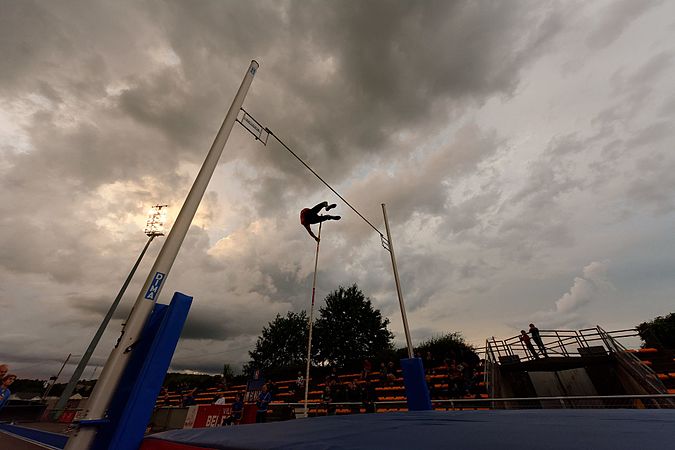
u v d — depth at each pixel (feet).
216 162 12.57
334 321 110.63
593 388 37.24
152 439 7.52
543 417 8.94
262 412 31.30
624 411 10.41
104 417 7.82
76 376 47.50
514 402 37.47
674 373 35.73
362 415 11.82
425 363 59.06
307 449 5.29
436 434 6.27
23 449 22.57
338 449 5.16
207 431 7.84
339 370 82.64
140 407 7.87
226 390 86.99
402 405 46.98
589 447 4.60
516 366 42.83
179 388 101.35
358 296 116.37
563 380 39.32
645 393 32.63
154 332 9.73
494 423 7.64
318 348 109.70
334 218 35.76
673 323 61.77
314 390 67.97
